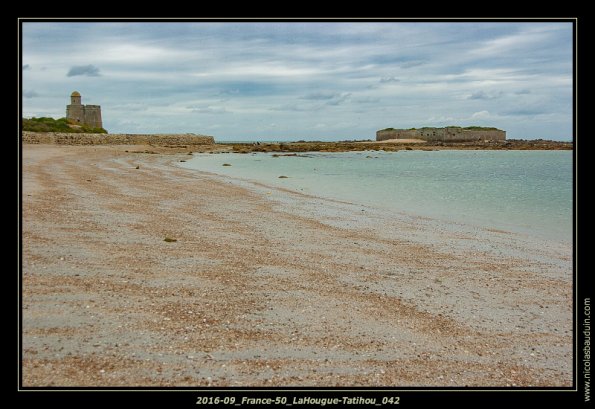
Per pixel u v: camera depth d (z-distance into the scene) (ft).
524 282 29.58
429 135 508.53
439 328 22.30
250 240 38.40
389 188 86.53
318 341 20.31
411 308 24.66
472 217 54.03
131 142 287.48
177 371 17.47
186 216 47.83
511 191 82.38
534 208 61.62
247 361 18.42
